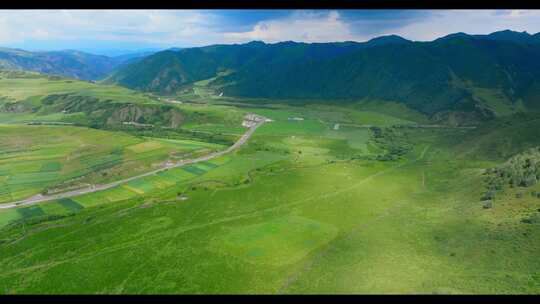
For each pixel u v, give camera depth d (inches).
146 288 4387.3
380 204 6761.8
